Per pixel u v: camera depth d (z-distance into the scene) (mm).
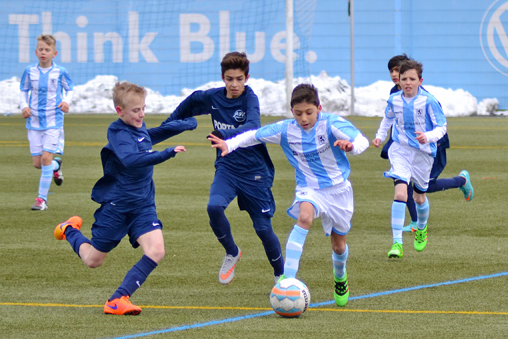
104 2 70250
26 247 18609
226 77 15109
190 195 26969
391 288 14719
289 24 53188
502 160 37156
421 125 18578
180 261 17297
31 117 25125
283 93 65688
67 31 70125
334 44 70812
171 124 14320
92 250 13438
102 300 13742
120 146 12672
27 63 70062
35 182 30391
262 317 12516
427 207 18219
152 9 70438
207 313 12789
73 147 42469
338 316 12562
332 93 67750
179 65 70250
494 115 68875
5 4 69500
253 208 15297
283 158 39094
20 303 13461
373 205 25250
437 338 11094
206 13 70188
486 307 13117
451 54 71188
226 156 15266
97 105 67438
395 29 70812
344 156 13625
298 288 12406
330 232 13570
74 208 24656
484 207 24734
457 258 17609
